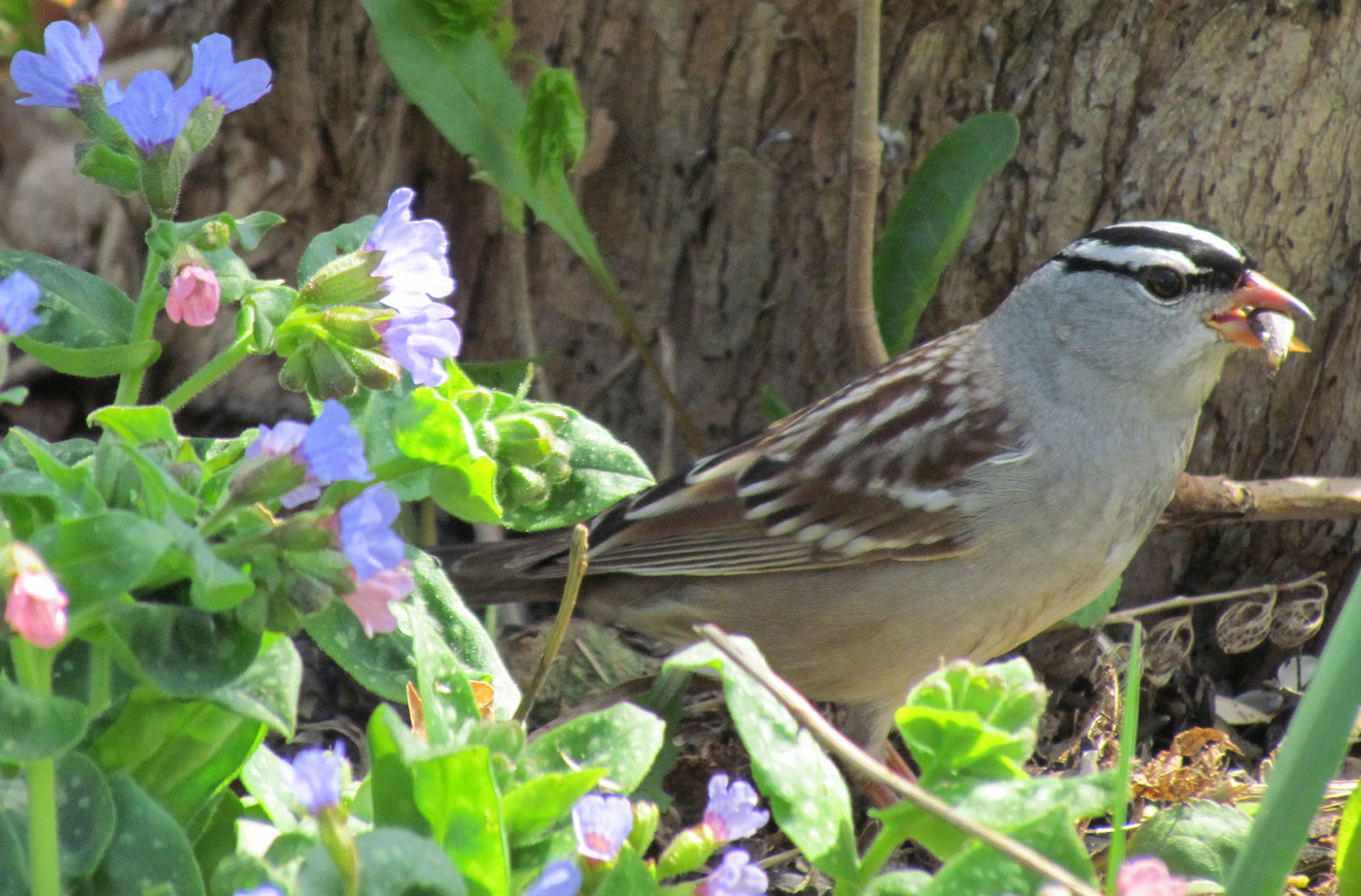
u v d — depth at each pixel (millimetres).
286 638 3658
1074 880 3586
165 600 3637
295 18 8391
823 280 8078
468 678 4211
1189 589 8031
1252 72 7195
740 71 7824
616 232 8289
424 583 5109
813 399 8297
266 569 3285
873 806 7258
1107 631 7926
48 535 3113
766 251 8117
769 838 6590
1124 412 6684
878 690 7059
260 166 8734
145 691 3748
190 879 3605
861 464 6766
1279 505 7398
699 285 8281
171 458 3754
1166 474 6852
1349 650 3551
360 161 8570
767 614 6980
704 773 6977
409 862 3254
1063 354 6727
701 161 8047
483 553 7273
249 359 8867
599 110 8070
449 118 7133
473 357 8797
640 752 4156
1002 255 7828
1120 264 6637
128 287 9320
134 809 3631
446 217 8562
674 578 7141
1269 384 7684
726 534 6926
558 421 4848
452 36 7066
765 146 7918
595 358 8578
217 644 3473
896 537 6680
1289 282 7500
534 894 3449
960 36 7508
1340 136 7242
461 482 4320
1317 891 5812
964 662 3990
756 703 4160
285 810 4203
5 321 3191
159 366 9039
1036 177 7648
